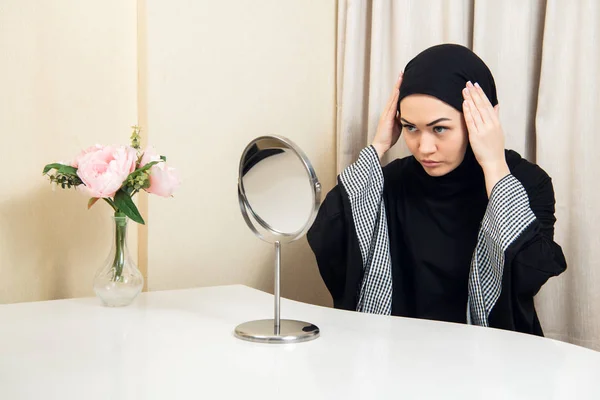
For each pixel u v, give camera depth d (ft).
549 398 2.65
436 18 6.22
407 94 5.21
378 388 2.75
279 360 3.17
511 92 5.76
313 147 6.90
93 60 5.61
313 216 3.57
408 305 5.69
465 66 5.17
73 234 5.58
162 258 5.90
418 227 5.52
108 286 4.54
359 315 4.29
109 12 5.66
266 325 3.82
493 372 3.00
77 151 5.56
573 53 5.56
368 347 3.44
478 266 5.08
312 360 3.17
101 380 2.84
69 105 5.51
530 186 5.22
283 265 6.72
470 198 5.38
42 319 4.16
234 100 6.26
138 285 4.66
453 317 5.43
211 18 6.07
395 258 5.69
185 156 5.97
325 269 5.70
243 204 4.01
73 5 5.49
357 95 6.88
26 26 5.29
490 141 5.00
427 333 3.77
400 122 5.70
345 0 6.84
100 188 4.51
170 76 5.85
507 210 4.83
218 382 2.81
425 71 5.14
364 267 5.48
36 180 5.38
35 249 5.41
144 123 5.79
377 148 5.57
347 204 5.38
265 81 6.48
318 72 6.90
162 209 5.87
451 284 5.43
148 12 5.70
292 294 6.81
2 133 5.23
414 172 5.60
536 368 3.07
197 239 6.09
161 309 4.48
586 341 5.50
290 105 6.68
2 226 5.25
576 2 5.54
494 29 5.84
